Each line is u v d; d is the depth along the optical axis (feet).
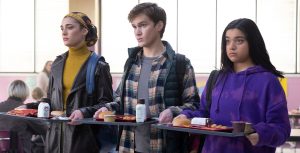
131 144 7.53
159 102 7.36
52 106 8.32
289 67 24.99
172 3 25.16
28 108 8.56
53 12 25.05
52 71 8.41
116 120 6.98
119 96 8.00
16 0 25.00
